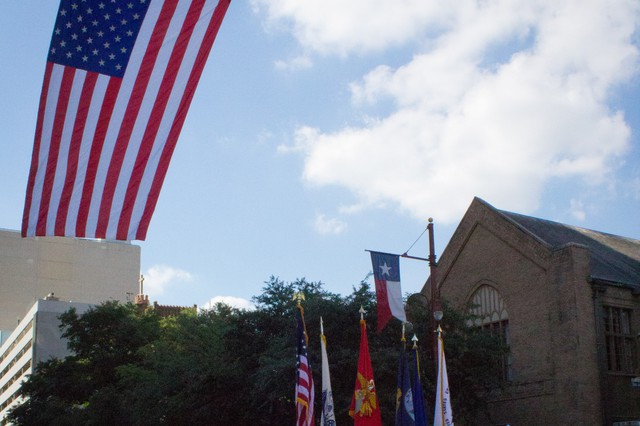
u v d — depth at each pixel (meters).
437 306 26.84
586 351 35.34
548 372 36.47
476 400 35.47
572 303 35.84
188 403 38.34
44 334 106.44
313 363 32.00
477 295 41.53
